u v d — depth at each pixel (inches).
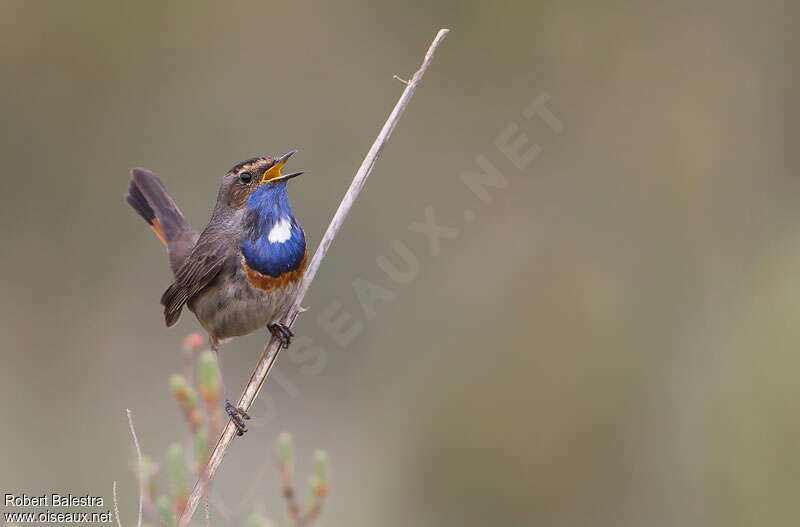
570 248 534.6
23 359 536.1
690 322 506.3
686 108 575.8
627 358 494.0
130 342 547.2
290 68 601.9
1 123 580.7
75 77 588.7
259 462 465.7
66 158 585.6
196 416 187.0
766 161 565.6
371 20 601.9
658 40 586.9
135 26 593.3
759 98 574.2
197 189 588.4
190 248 392.8
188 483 187.0
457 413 487.8
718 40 583.2
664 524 451.8
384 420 498.9
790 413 446.6
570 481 471.5
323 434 498.0
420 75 312.8
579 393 486.3
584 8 588.7
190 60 599.2
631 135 576.1
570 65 590.6
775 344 469.7
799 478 433.7
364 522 466.0
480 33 593.6
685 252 535.2
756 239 535.2
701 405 475.2
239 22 601.0
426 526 471.8
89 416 507.2
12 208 575.2
